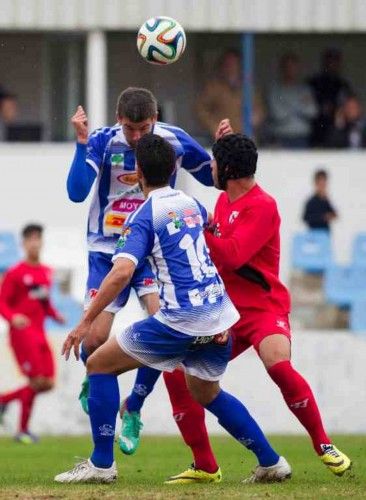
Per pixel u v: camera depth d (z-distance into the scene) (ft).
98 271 85.05
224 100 204.85
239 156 79.77
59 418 151.74
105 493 71.00
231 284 81.15
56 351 151.74
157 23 86.07
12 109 202.69
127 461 106.63
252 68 205.36
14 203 197.98
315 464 99.35
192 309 74.13
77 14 197.06
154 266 75.00
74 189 81.10
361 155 202.69
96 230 85.56
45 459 109.81
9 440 141.59
